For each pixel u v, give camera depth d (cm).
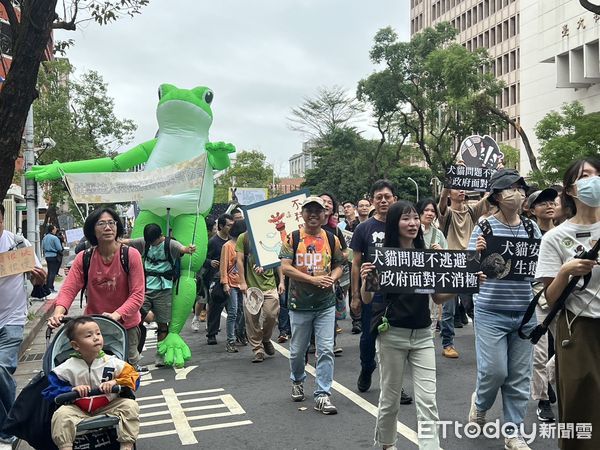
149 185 826
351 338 941
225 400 621
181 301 834
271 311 796
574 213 363
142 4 807
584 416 335
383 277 412
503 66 6319
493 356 436
